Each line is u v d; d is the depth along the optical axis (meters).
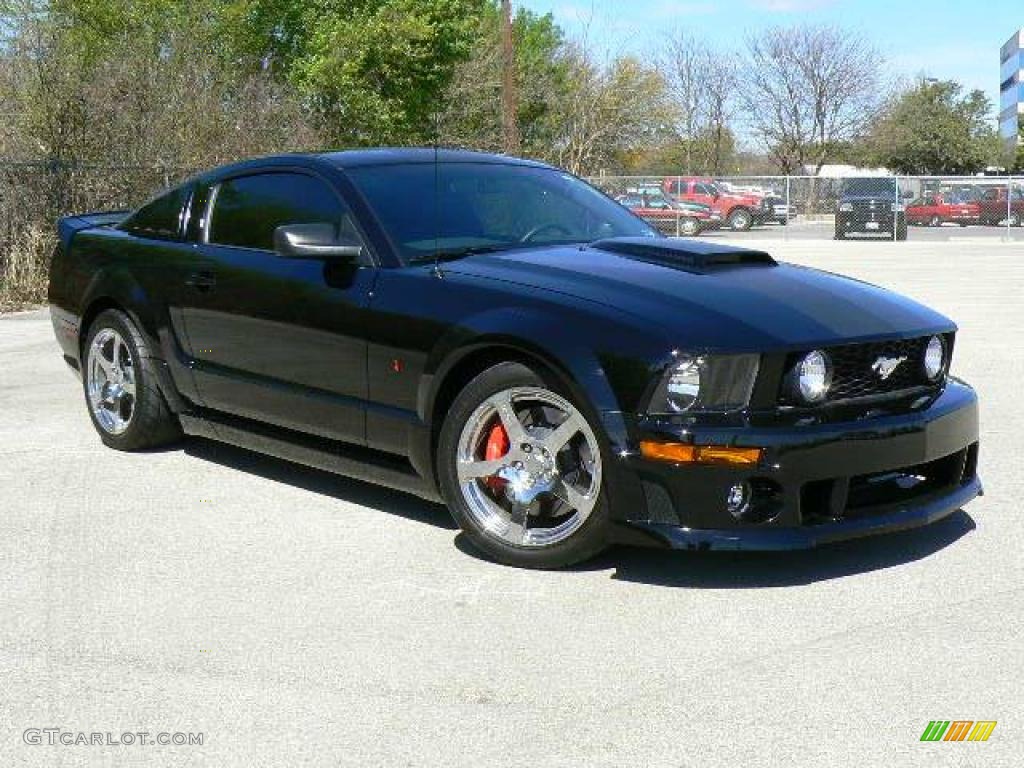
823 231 33.00
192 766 3.04
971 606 4.05
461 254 4.94
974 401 4.64
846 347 4.19
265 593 4.25
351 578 4.40
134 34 25.67
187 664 3.66
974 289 15.40
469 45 30.42
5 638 3.87
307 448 5.28
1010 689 3.40
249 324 5.38
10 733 3.23
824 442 4.05
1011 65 106.06
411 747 3.12
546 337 4.24
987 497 5.38
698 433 4.00
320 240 4.84
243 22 28.75
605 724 3.23
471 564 4.54
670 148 54.78
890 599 4.12
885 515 4.27
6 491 5.57
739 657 3.65
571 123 42.22
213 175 5.91
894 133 59.59
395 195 5.18
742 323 4.13
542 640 3.81
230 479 5.77
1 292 13.30
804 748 3.07
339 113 28.83
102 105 15.90
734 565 4.47
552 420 4.39
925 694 3.38
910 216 36.09
